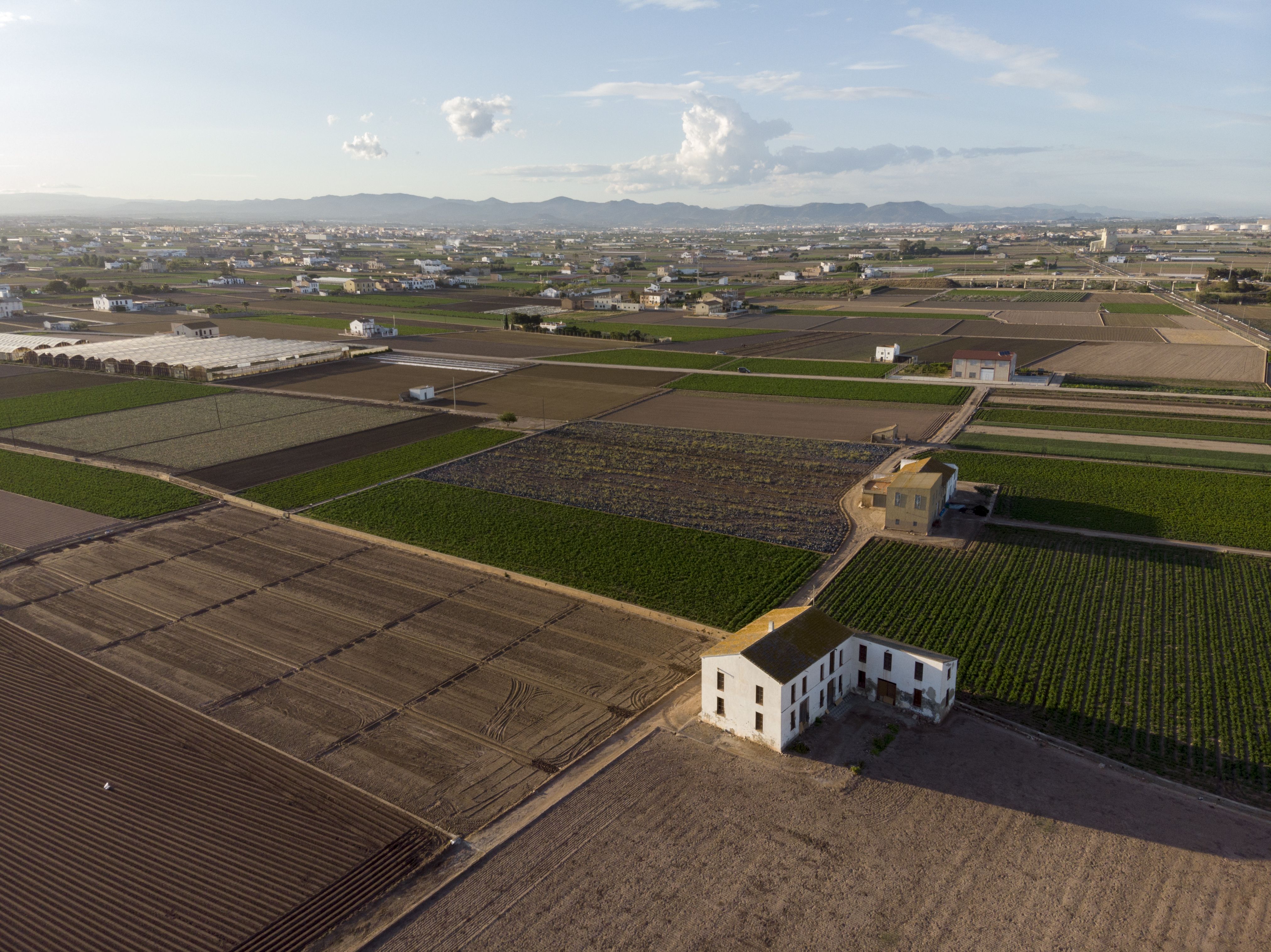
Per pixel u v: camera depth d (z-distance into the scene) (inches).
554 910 1182.9
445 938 1139.3
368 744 1583.4
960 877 1227.9
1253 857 1263.5
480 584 2284.7
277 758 1545.3
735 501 2942.9
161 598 2218.3
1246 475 3105.3
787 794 1416.1
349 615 2112.5
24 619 2103.8
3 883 1248.2
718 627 1990.7
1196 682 1740.9
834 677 1675.7
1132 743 1549.0
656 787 1443.2
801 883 1220.5
